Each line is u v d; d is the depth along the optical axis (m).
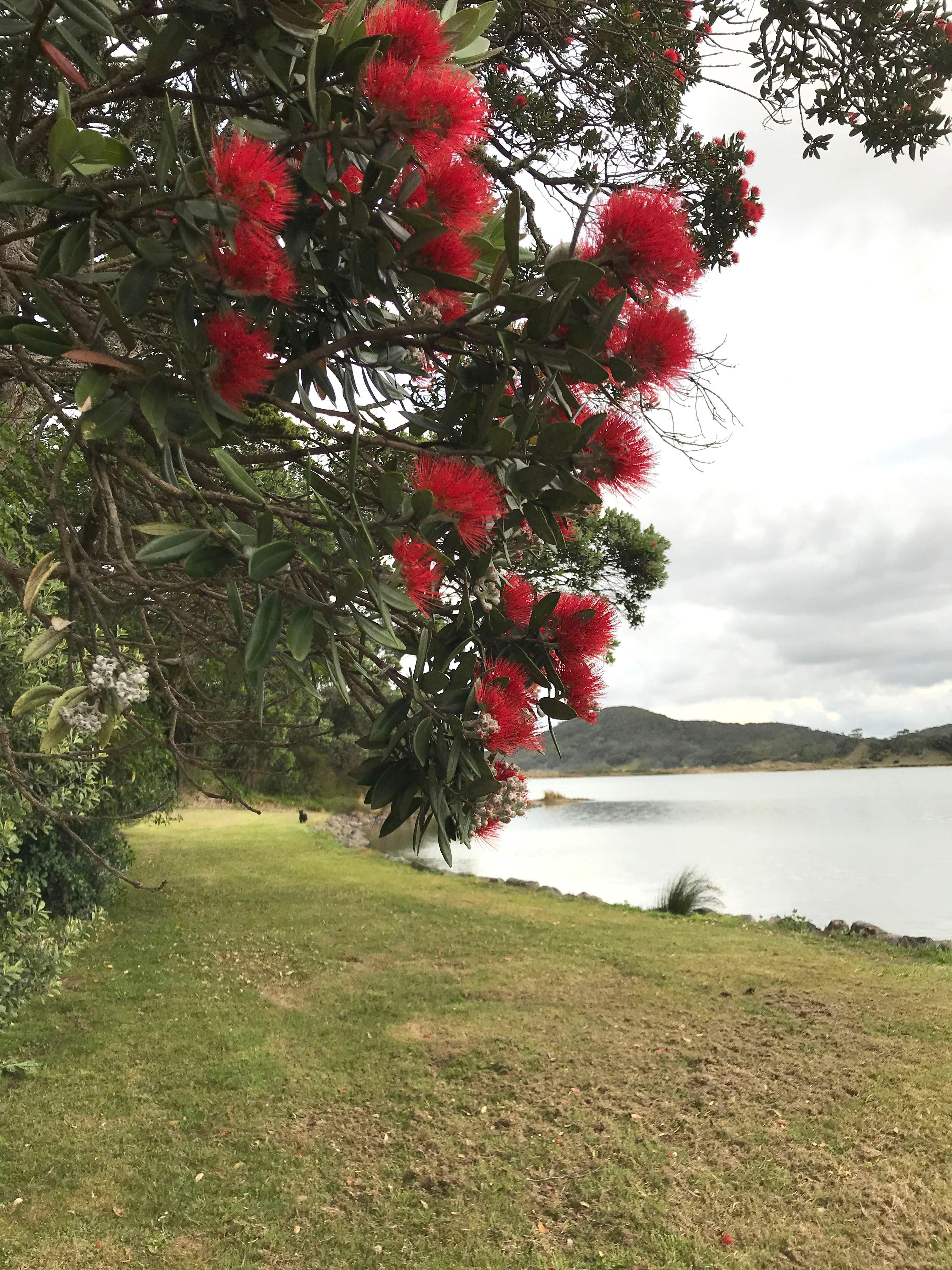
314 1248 4.05
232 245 1.27
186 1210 4.33
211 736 2.59
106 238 1.58
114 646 1.57
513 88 4.87
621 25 4.43
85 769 5.41
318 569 1.27
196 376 1.34
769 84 4.59
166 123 1.17
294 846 19.48
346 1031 6.95
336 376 1.61
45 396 1.68
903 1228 4.02
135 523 2.27
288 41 1.33
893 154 4.51
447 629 1.62
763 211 5.47
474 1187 4.56
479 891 14.29
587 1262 3.91
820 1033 6.55
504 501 1.52
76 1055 6.25
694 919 11.91
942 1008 7.08
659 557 10.56
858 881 18.03
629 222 1.34
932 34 4.20
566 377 1.51
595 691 1.64
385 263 1.38
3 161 1.22
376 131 1.29
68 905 9.56
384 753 1.53
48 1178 4.54
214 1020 7.12
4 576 1.84
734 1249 3.95
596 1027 6.92
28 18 1.29
